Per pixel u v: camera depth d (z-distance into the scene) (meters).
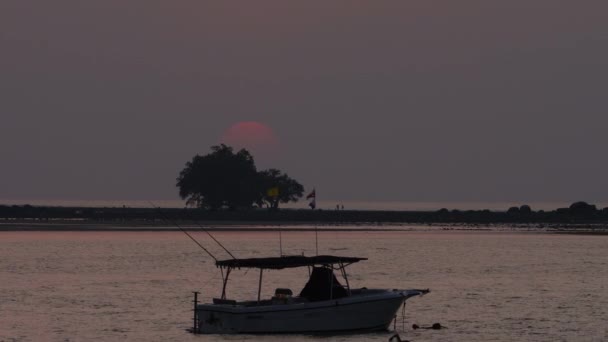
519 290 149.50
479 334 108.25
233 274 170.75
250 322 101.00
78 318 117.44
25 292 142.50
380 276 173.00
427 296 140.88
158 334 106.56
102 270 178.88
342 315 103.56
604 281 164.50
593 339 105.50
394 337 100.00
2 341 103.31
